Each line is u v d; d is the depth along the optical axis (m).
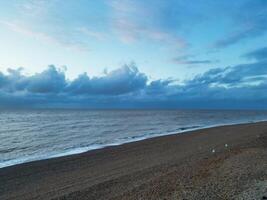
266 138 21.81
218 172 10.55
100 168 15.12
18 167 15.86
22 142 28.36
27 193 10.84
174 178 10.66
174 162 14.95
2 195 10.78
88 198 9.41
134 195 9.00
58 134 35.88
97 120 70.00
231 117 90.12
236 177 9.41
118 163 16.33
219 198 7.41
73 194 10.04
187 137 28.84
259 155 12.98
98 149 22.55
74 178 12.98
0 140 29.94
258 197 7.07
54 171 14.77
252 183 8.48
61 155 20.48
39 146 25.64
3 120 69.75
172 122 62.19
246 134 28.44
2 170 15.16
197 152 18.19
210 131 34.75
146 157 17.92
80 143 27.45
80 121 65.31
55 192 10.66
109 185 10.88
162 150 20.72
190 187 8.95
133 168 14.41
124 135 34.62
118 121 65.62
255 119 75.44
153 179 11.02
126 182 11.16
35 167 15.80
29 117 87.75
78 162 17.09
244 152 14.46
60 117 87.88
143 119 75.44
